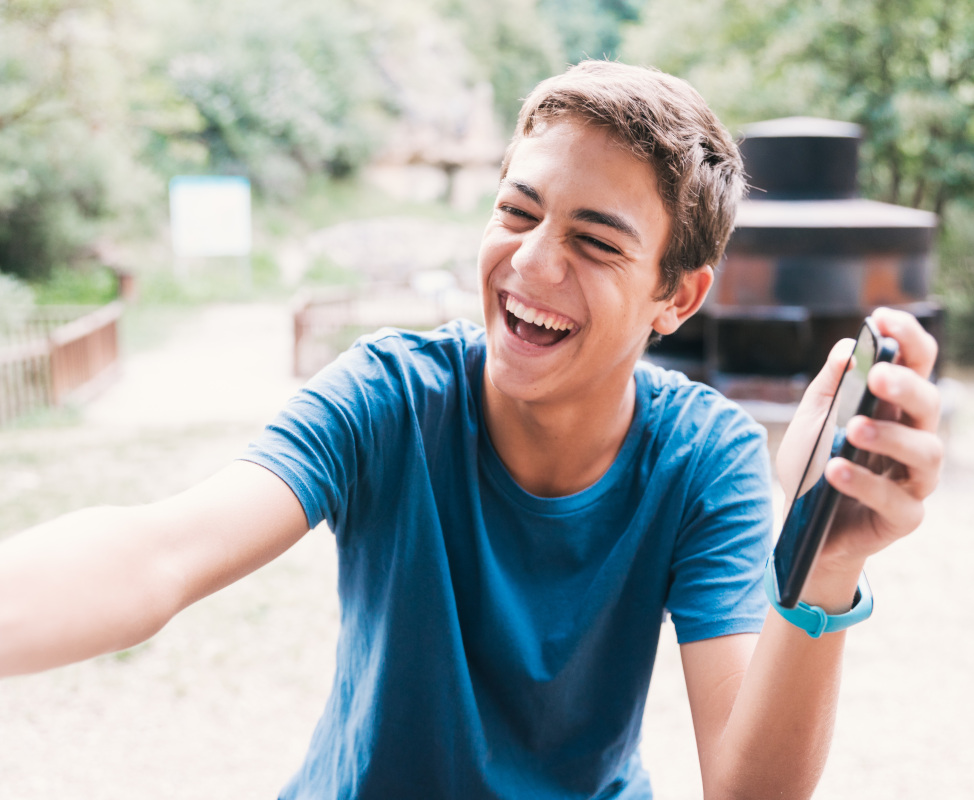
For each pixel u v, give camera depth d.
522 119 1.19
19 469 7.12
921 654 4.46
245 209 22.75
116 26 13.94
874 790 3.36
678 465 1.26
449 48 32.69
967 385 11.05
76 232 20.25
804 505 0.88
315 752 1.33
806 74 12.14
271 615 4.72
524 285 1.14
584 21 37.25
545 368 1.16
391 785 1.22
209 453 7.77
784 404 6.90
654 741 3.68
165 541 0.94
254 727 3.70
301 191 27.98
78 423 9.26
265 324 18.00
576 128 1.12
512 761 1.25
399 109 30.66
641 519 1.24
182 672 4.12
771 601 0.93
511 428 1.24
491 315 1.20
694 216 1.19
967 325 12.86
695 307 1.31
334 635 4.50
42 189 19.56
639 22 35.91
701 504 1.25
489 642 1.21
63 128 19.38
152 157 25.27
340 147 28.84
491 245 1.17
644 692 1.32
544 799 1.25
